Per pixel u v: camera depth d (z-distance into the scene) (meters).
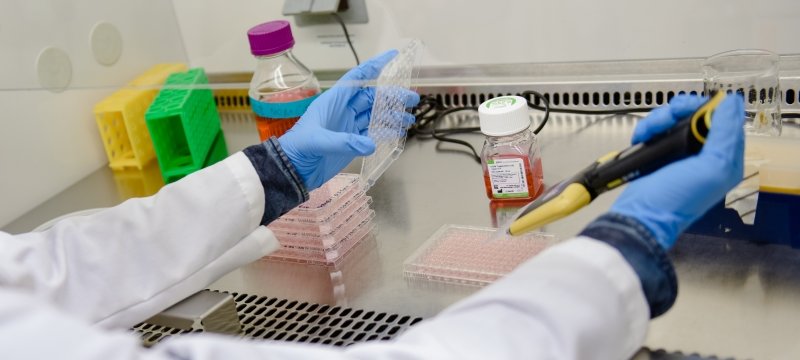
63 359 0.72
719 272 1.20
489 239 1.37
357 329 1.22
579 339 0.78
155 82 2.01
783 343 1.04
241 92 2.19
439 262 1.33
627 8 1.69
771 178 1.21
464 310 0.86
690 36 1.67
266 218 1.34
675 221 0.89
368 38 1.95
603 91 1.81
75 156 1.98
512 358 0.77
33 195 1.89
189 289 1.26
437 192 1.61
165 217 1.25
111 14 1.97
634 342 0.85
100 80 1.95
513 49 1.84
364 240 1.48
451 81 1.94
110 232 1.24
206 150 1.96
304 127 1.37
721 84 1.48
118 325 1.23
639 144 0.99
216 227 1.26
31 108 1.86
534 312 0.81
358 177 1.48
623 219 0.89
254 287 1.39
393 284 1.32
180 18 2.13
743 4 1.59
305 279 1.40
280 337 1.23
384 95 1.51
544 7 1.76
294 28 2.01
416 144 1.84
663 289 0.86
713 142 0.90
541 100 1.87
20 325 0.73
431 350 0.79
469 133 1.84
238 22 2.07
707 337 1.07
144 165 2.02
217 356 0.77
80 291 1.21
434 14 1.86
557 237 1.34
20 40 1.75
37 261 1.20
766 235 1.25
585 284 0.82
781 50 1.61
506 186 1.47
